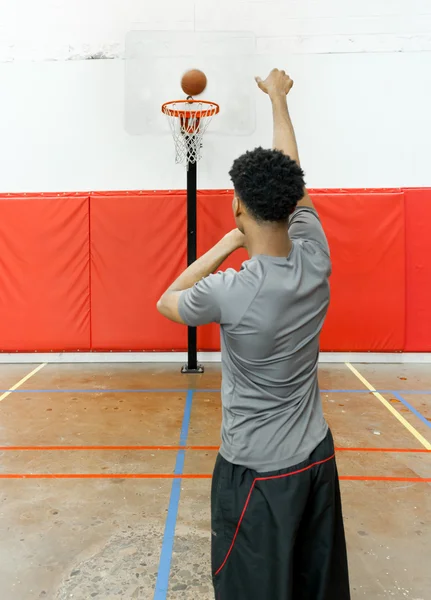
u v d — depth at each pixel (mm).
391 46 5422
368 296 5441
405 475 2951
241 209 1104
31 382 4871
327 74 5469
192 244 4879
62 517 2498
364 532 2379
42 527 2412
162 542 2287
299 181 1064
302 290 1081
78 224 5418
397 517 2508
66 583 2016
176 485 2824
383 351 5508
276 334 1061
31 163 5570
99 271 5465
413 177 5512
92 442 3426
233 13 5398
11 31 5477
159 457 3189
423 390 4590
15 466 3068
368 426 3711
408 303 5492
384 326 5453
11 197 5430
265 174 1043
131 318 5512
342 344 5504
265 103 5430
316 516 1147
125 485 2826
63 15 5449
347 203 5367
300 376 1137
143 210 5398
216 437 3506
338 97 5484
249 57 5324
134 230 5414
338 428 3670
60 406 4164
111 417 3902
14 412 4020
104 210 5410
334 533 1176
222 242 1257
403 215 5363
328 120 5504
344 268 5414
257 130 5461
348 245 5391
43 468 3041
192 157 4812
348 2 5402
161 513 2531
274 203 1039
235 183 1095
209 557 2176
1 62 5492
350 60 5449
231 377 1154
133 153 5527
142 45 5309
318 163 5539
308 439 1134
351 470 3012
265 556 1069
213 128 5406
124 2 5414
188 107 5168
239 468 1133
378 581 2035
